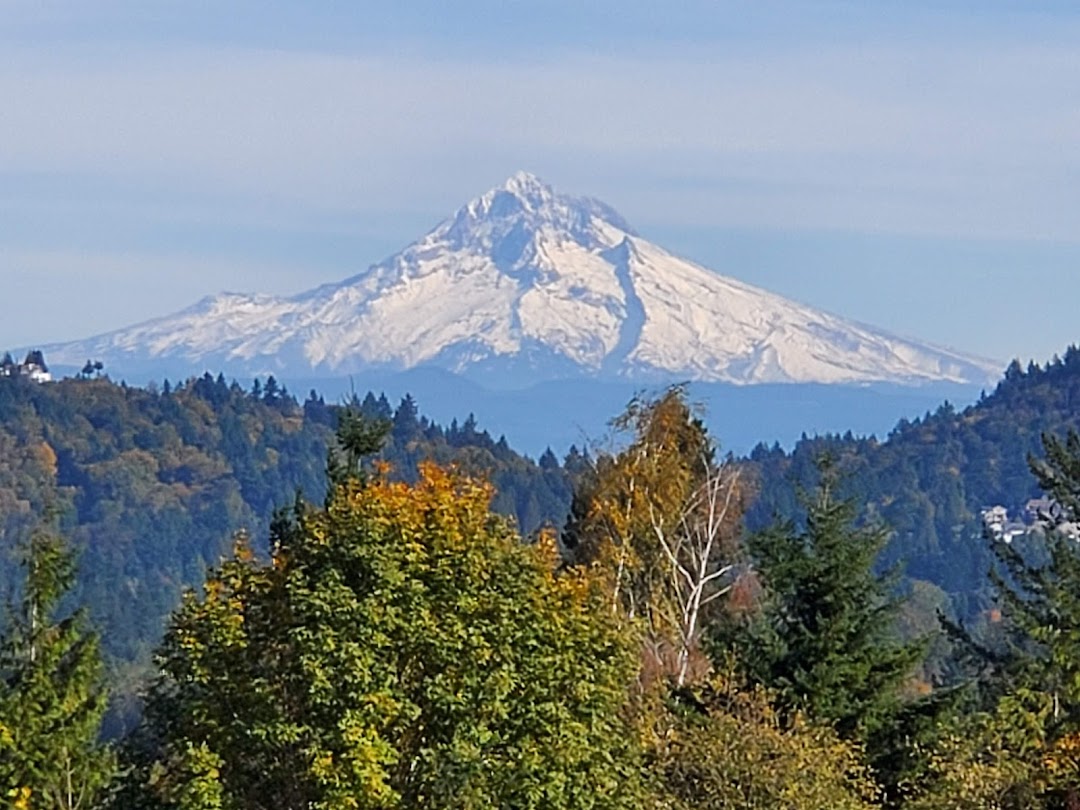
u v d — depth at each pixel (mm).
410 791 51406
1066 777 64750
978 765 64750
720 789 61469
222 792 50938
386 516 52875
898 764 72750
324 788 49906
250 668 52656
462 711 50969
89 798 60688
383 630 50781
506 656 51719
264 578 53969
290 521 65750
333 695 50312
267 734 50750
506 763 51312
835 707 72688
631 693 68375
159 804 56000
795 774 61625
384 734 51031
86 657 63500
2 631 64250
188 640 52938
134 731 61188
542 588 53812
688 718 67500
